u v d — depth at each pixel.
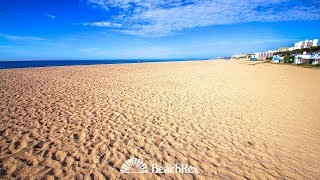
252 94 8.56
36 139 3.79
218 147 3.75
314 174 2.99
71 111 5.57
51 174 2.78
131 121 4.94
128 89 9.34
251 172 3.01
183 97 7.80
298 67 24.84
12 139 3.74
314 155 3.52
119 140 3.89
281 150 3.68
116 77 14.39
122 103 6.63
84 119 4.96
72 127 4.43
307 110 6.24
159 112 5.75
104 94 8.02
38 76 13.89
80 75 15.25
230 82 12.18
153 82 11.94
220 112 5.91
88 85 10.30
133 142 3.83
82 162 3.10
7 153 3.26
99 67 25.67
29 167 2.92
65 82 11.23
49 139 3.81
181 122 4.99
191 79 13.63
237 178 2.87
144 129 4.48
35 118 4.91
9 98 6.82
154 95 8.06
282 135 4.33
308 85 11.13
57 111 5.53
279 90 9.55
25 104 6.13
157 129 4.50
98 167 2.99
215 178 2.85
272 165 3.20
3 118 4.80
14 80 11.46
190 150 3.62
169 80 12.99
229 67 27.33
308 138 4.20
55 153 3.32
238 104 6.86
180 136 4.18
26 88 8.93
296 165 3.21
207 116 5.50
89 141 3.79
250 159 3.36
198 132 4.40
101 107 6.07
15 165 2.95
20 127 4.32
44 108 5.77
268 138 4.17
